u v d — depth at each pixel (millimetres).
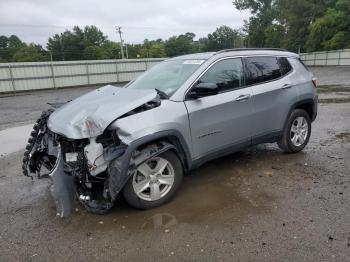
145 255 3102
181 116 4023
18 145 7820
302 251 3033
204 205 4000
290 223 3504
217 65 4617
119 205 4105
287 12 62719
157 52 93562
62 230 3607
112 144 3629
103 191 3754
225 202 4051
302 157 5582
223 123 4488
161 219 3725
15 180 5262
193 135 4180
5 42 99500
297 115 5617
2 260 3125
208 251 3107
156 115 3828
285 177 4742
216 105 4383
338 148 5996
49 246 3322
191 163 4250
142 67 38594
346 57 44000
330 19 52781
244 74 4891
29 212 4090
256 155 5781
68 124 3688
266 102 5031
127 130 3562
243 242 3215
